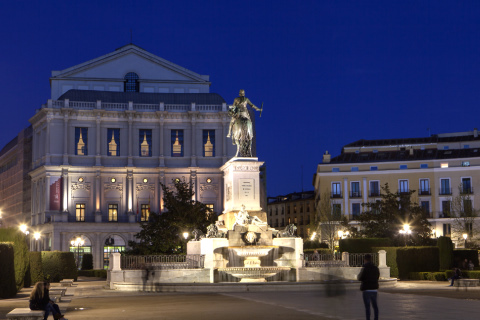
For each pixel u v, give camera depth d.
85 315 25.09
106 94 115.12
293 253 41.78
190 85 124.50
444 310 25.30
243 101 44.84
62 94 119.31
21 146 123.62
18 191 124.00
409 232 68.81
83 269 84.19
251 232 41.34
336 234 103.25
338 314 23.81
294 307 26.80
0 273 38.75
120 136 112.62
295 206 147.25
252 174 43.34
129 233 108.62
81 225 106.12
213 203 112.75
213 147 115.00
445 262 54.88
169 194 69.69
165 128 114.00
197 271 40.91
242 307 27.08
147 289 39.59
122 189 111.19
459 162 106.69
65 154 108.44
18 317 21.75
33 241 113.31
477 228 102.50
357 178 109.94
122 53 122.31
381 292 36.84
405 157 110.00
